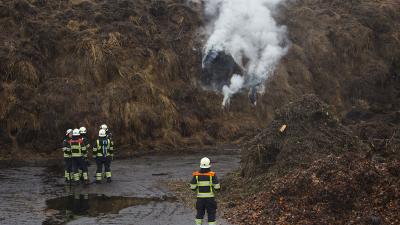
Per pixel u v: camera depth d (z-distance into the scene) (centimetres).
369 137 1712
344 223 946
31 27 2380
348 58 3014
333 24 3125
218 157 1995
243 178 1392
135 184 1475
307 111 1427
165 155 2056
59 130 2081
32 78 2194
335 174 1064
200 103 2520
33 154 2005
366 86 2903
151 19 2730
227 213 1110
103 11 2653
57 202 1241
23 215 1109
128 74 2355
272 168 1315
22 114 2067
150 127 2256
